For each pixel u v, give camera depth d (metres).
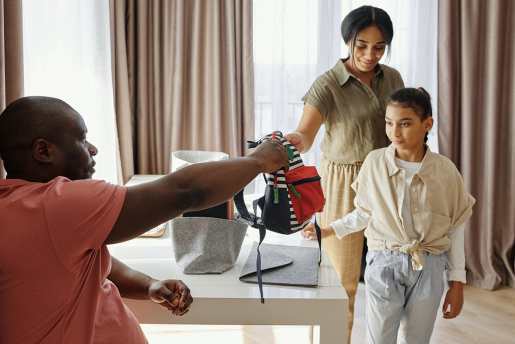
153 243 1.38
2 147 0.65
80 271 0.64
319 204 1.16
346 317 1.03
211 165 0.69
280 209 1.10
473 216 2.55
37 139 0.64
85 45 1.86
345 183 1.57
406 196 1.24
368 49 1.44
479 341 1.92
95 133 1.97
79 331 0.66
